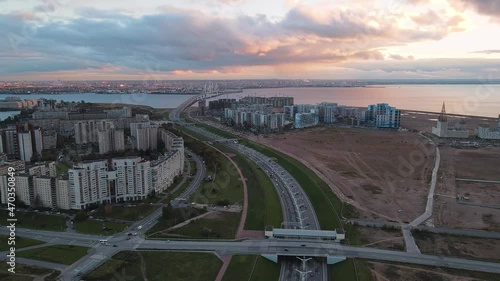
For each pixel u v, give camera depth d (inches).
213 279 7691.9
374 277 7775.6
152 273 7839.6
